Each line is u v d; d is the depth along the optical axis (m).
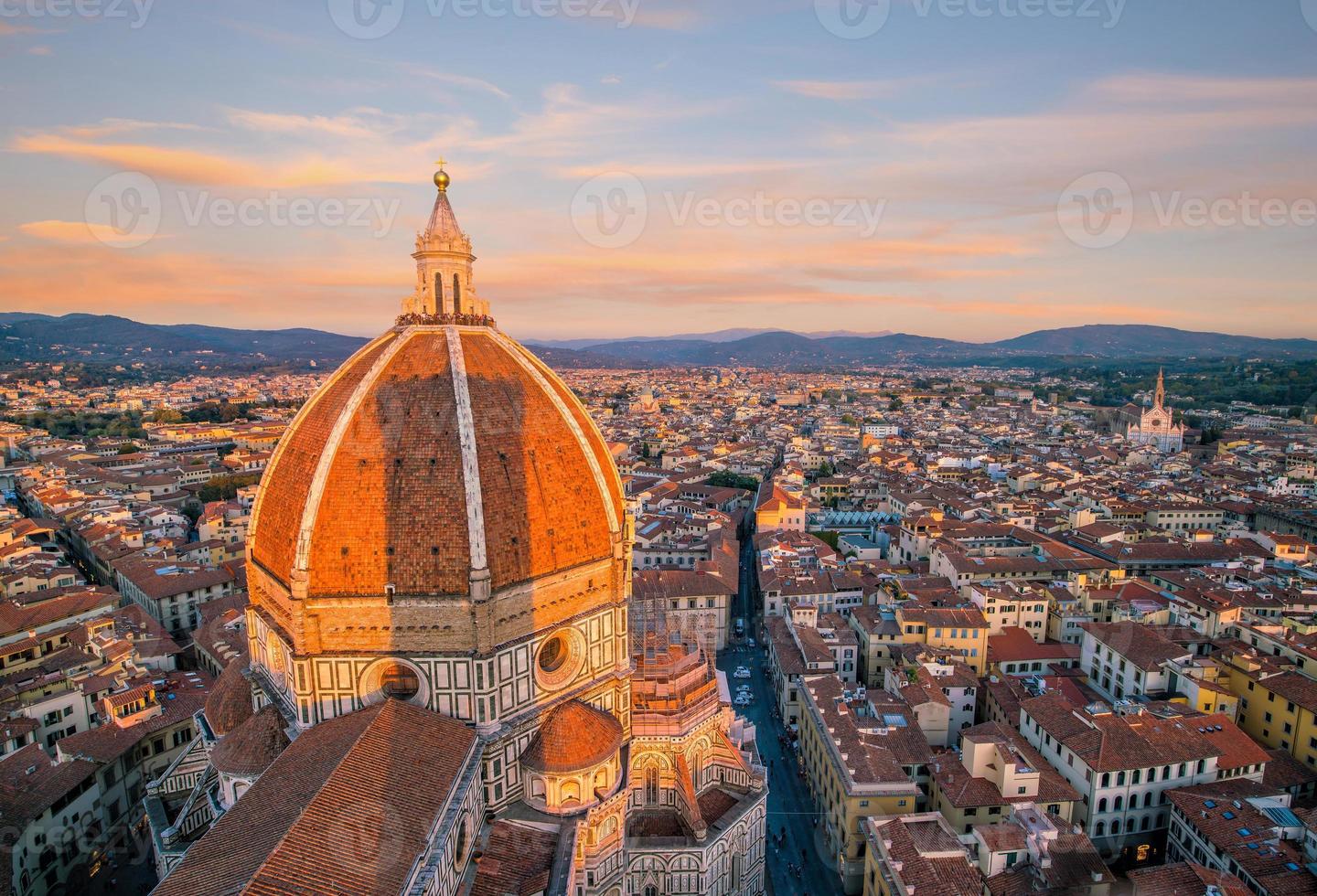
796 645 165.25
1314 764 120.50
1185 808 104.81
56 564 196.75
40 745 112.50
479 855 70.56
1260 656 140.38
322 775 59.59
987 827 95.31
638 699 93.62
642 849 88.25
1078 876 88.75
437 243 84.06
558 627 79.38
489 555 72.44
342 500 71.75
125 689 127.38
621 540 85.56
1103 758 110.31
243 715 89.25
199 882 52.03
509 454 77.00
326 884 50.50
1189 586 177.62
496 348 84.81
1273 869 90.75
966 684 143.25
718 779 102.25
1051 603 177.25
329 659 72.25
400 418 74.75
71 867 104.38
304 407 82.88
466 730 72.19
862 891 106.56
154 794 97.12
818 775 126.62
